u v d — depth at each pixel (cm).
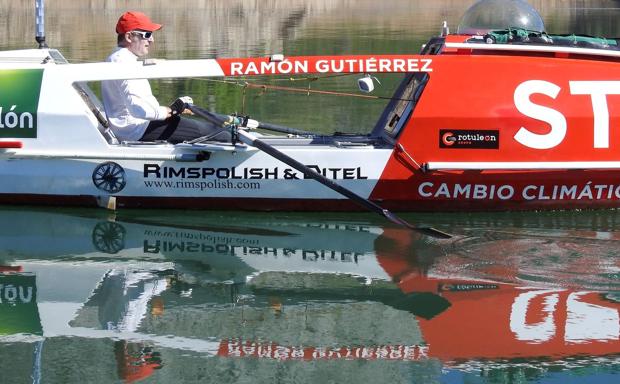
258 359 1978
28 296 2331
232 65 2864
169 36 8119
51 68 2891
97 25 8988
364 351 2019
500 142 2850
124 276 2481
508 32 3073
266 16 11156
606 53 2930
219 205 2959
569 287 2336
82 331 2123
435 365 1947
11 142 2892
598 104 2870
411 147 2861
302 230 2842
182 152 2903
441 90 2848
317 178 2777
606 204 2948
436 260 2562
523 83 2873
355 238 2758
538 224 2850
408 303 2273
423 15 11219
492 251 2612
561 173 2883
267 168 2903
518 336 2058
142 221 2917
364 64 2862
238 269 2528
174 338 2089
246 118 3139
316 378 1888
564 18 10056
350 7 13288
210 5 13038
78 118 2883
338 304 2286
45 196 2972
